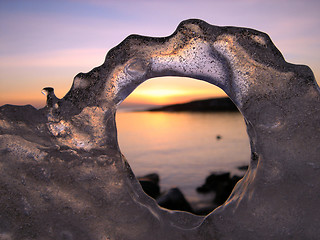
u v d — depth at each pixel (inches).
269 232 42.1
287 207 42.0
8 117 47.1
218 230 43.9
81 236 44.0
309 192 41.9
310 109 42.4
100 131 46.1
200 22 44.8
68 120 46.2
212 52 44.2
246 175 47.6
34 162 46.1
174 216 48.3
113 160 45.8
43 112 47.4
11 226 44.8
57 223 44.5
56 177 45.7
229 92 45.4
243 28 44.3
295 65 43.4
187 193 142.2
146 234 43.7
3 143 46.4
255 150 45.1
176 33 45.0
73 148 46.1
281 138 42.8
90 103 45.9
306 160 42.1
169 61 45.1
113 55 45.5
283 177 42.5
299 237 41.5
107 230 44.0
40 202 45.2
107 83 45.4
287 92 42.8
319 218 41.3
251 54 43.6
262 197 42.7
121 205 44.8
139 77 45.2
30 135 46.6
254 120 43.5
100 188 45.3
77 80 46.4
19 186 45.7
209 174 175.0
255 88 43.4
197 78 46.5
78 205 44.9
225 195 138.0
